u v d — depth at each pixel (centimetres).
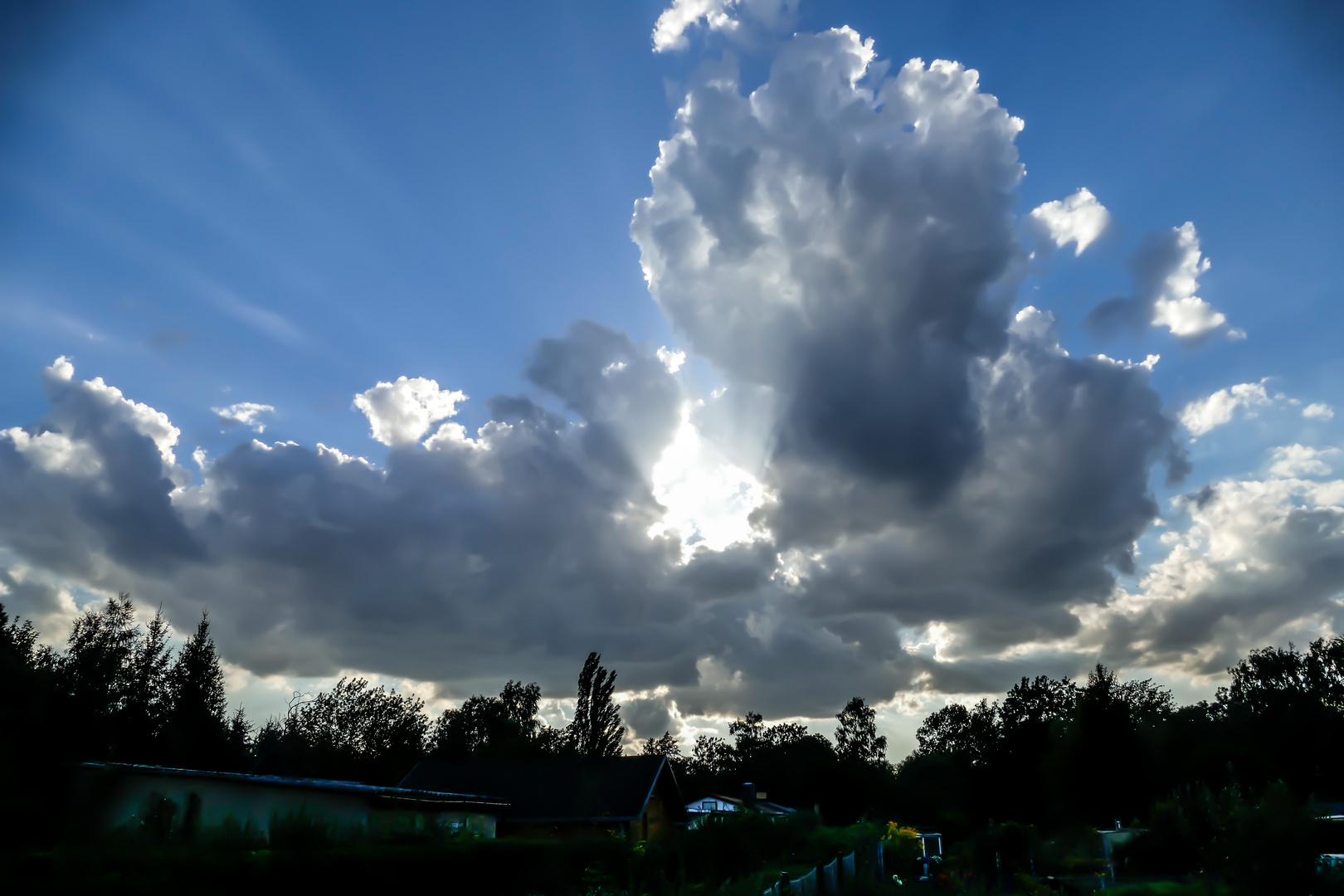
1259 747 5547
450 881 814
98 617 4388
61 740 2683
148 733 4500
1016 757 6506
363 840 810
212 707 5050
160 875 577
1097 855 3409
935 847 5075
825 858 1831
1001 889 2914
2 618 3922
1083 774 4997
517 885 905
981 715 10225
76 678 4072
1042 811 6038
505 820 2200
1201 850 1641
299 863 671
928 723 10756
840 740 11538
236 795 1505
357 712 7062
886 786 8100
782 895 1156
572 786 3778
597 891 1005
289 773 5894
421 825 922
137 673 4628
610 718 8006
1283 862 1393
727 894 1204
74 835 646
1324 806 1600
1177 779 4953
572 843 1021
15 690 2792
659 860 1215
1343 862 1432
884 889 2016
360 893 713
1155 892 2120
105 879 545
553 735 8338
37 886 517
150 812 742
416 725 7356
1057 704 9700
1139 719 5541
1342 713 6012
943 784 8719
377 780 6706
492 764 4094
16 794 719
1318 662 6569
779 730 11950
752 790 5194
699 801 4938
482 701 9481
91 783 760
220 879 612
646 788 3697
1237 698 6938
